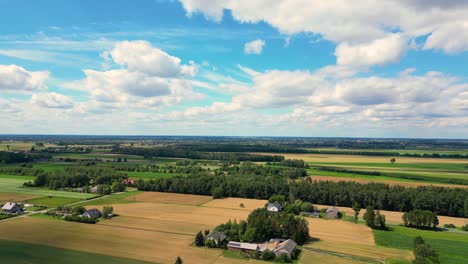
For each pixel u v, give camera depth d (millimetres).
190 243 97062
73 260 82062
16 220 118438
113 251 89000
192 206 148875
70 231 106312
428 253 81875
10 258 82625
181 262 77562
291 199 154500
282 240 96688
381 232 111188
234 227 103562
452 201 138750
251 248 90000
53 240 97188
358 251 92250
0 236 99938
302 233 100688
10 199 153875
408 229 116312
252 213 111812
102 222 118375
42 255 85125
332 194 155375
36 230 106625
